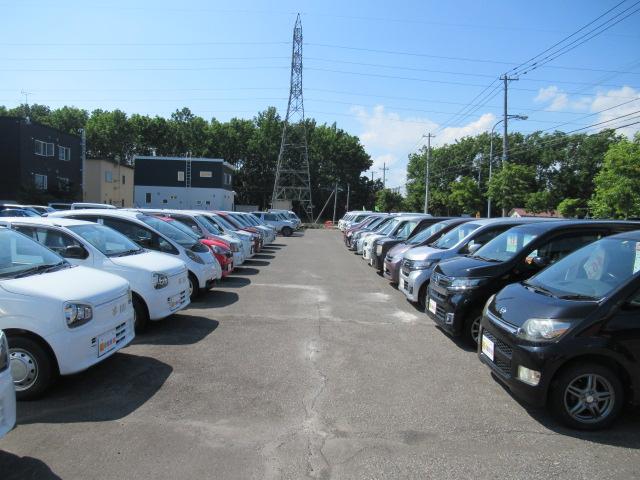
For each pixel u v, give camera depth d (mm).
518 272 7051
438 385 5543
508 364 4930
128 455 3834
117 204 58406
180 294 7969
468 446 4117
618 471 3770
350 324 8367
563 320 4602
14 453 3844
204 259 10273
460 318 7031
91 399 4938
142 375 5637
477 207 49531
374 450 4000
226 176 65375
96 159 53312
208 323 8172
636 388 4449
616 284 4805
